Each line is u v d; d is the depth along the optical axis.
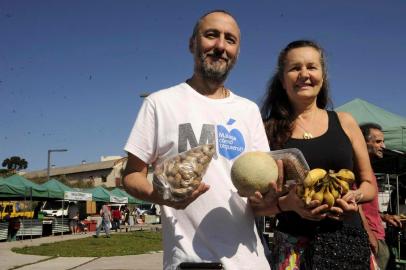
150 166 2.96
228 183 2.75
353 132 3.41
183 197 2.39
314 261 3.02
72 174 81.12
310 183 2.54
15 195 21.92
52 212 44.19
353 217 3.14
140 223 50.19
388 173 8.23
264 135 3.05
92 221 36.12
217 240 2.64
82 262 13.82
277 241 3.25
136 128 2.84
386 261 4.73
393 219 5.74
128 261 14.07
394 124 8.18
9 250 17.73
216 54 2.88
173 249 2.67
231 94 3.03
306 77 3.33
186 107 2.81
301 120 3.46
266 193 2.58
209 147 2.54
